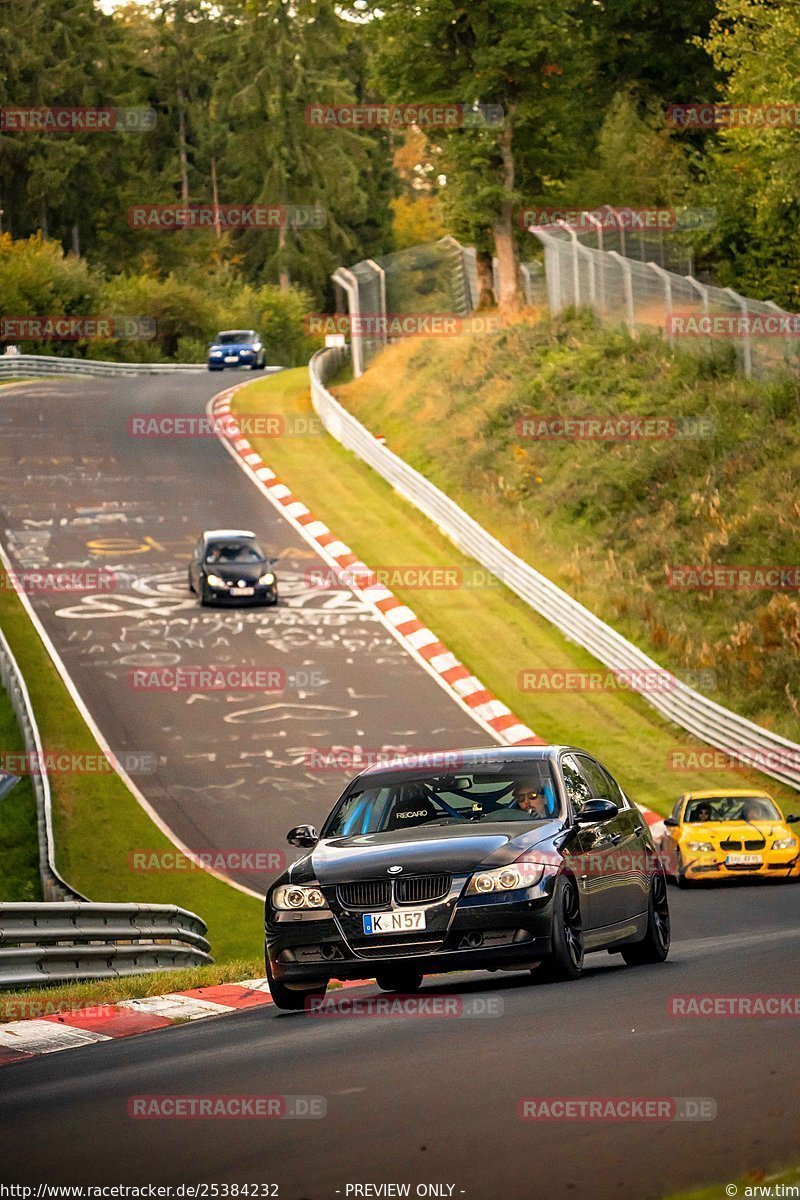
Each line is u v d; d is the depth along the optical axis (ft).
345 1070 59.41
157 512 399.03
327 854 88.79
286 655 299.17
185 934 147.74
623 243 456.86
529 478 379.35
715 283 467.11
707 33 577.84
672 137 560.61
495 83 470.80
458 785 93.81
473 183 488.44
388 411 473.26
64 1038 85.51
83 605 326.44
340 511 396.16
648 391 384.47
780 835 191.62
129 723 263.90
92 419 510.99
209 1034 79.82
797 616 288.51
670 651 296.92
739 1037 61.16
